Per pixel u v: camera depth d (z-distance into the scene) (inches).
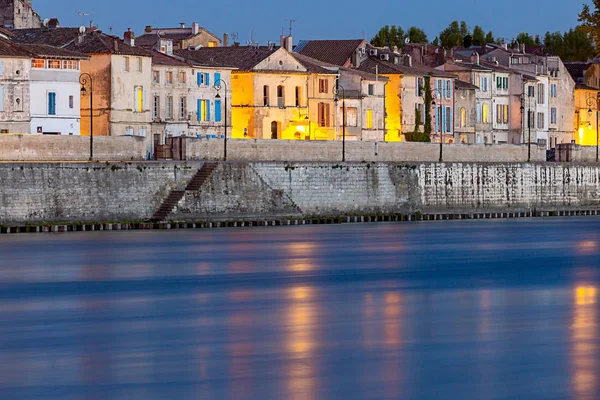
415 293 5684.1
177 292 5728.3
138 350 4343.0
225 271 6501.0
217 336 4584.2
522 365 4089.6
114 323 4877.0
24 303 5403.5
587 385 3843.5
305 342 4458.7
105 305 5334.6
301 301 5428.2
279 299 5497.1
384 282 6092.5
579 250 7741.1
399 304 5334.6
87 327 4790.8
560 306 5270.7
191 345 4421.8
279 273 6432.1
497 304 5329.7
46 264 6742.1
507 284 6018.7
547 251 7672.2
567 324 4805.6
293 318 4965.6
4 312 5157.5
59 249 7455.7
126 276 6294.3
